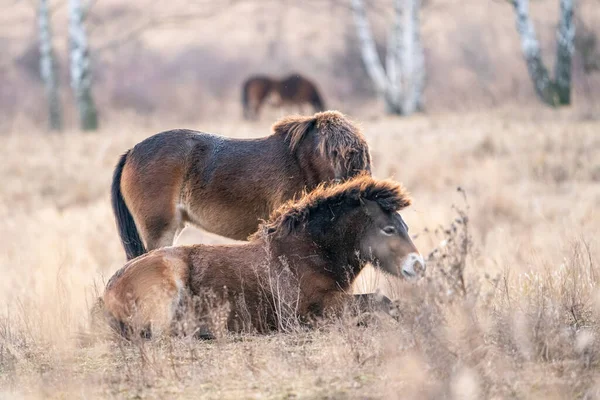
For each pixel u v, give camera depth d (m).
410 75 82.00
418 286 17.44
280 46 127.50
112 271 33.59
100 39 117.88
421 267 20.33
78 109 78.56
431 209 41.00
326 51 125.94
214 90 115.06
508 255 29.39
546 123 57.72
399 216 20.95
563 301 20.08
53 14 129.50
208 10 125.94
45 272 31.20
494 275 24.86
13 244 40.56
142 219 24.92
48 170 56.69
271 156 24.52
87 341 20.20
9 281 32.19
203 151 24.95
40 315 22.02
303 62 122.81
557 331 17.33
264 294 20.39
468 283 17.39
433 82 108.81
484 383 15.14
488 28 121.94
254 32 132.50
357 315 19.72
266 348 18.31
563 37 67.38
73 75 78.44
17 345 20.27
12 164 57.78
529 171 48.53
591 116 59.16
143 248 25.36
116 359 18.70
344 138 24.05
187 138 25.14
